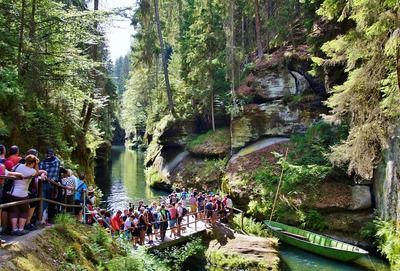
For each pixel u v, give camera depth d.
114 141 87.69
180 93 36.12
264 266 14.38
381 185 17.23
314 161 21.52
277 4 30.22
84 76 18.02
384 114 11.83
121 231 13.55
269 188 21.23
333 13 12.08
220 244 16.30
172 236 16.25
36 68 14.27
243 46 33.03
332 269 14.77
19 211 7.13
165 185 31.45
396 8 8.98
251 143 27.47
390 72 11.38
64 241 7.54
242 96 28.47
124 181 36.25
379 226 16.06
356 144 12.52
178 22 41.47
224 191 24.20
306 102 25.56
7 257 5.63
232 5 28.95
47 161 9.04
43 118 15.13
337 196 19.20
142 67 37.56
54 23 15.55
